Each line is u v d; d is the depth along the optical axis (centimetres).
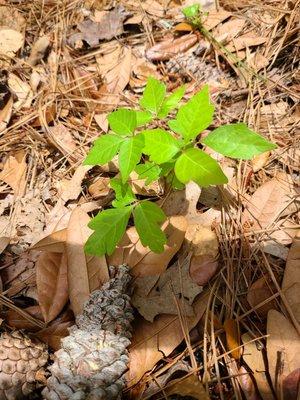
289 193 32
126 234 30
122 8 45
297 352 26
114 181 29
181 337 28
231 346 27
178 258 30
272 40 41
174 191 32
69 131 38
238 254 30
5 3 46
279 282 29
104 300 27
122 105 39
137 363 27
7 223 33
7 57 42
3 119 38
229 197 32
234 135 26
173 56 42
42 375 27
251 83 39
